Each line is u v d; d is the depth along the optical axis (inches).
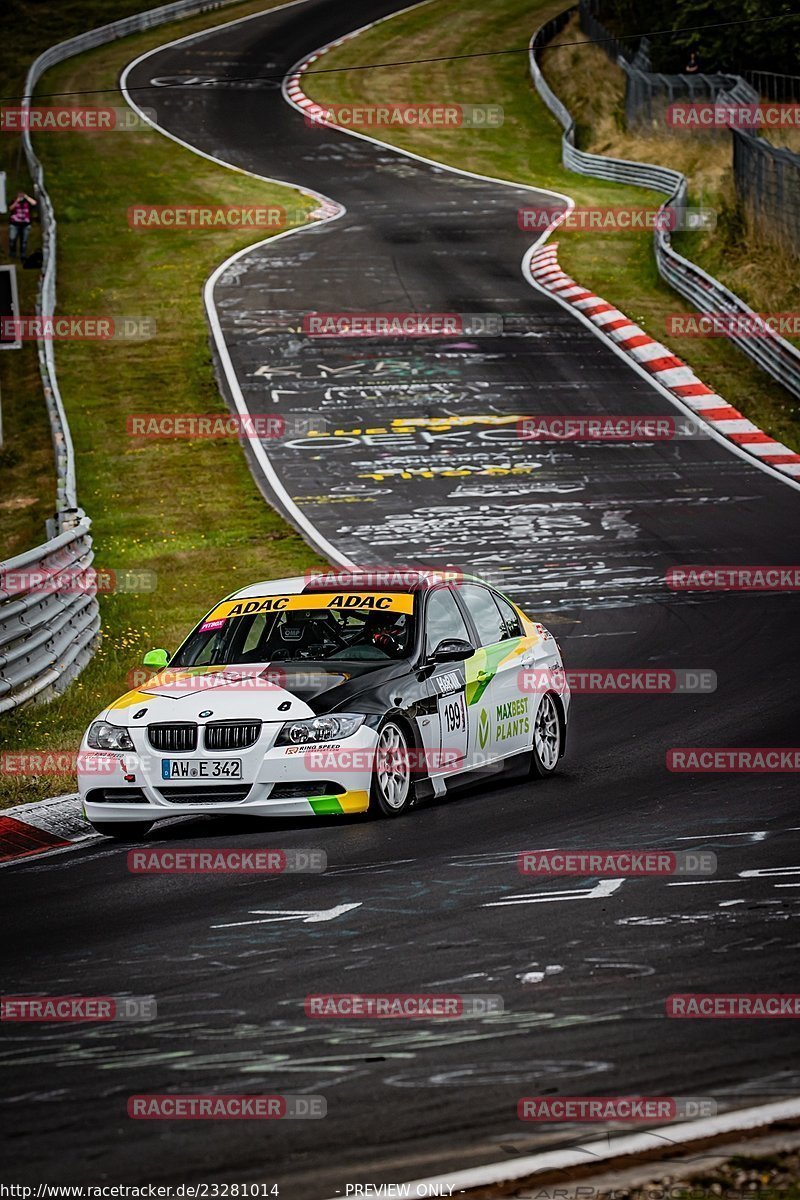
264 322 5354.3
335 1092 724.7
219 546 3238.2
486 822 1338.6
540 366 4714.6
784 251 5502.0
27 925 1073.5
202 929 1030.4
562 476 3703.3
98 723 1393.9
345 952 956.0
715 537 3107.8
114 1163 656.4
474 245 6328.7
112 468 4010.8
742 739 1668.3
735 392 4409.5
